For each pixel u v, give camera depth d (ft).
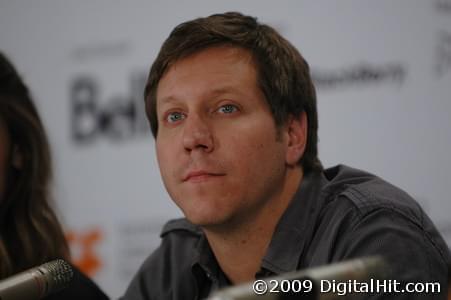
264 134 16.60
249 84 16.65
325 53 34.50
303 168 18.26
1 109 21.56
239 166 16.19
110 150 38.93
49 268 13.65
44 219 22.72
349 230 16.08
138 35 38.75
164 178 16.99
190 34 17.03
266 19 35.99
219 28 17.03
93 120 39.42
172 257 20.63
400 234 15.38
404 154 32.63
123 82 38.86
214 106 16.46
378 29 33.45
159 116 17.15
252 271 17.89
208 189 16.03
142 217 38.11
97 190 39.11
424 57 32.48
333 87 34.17
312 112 18.30
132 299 20.79
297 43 35.14
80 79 39.88
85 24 40.01
